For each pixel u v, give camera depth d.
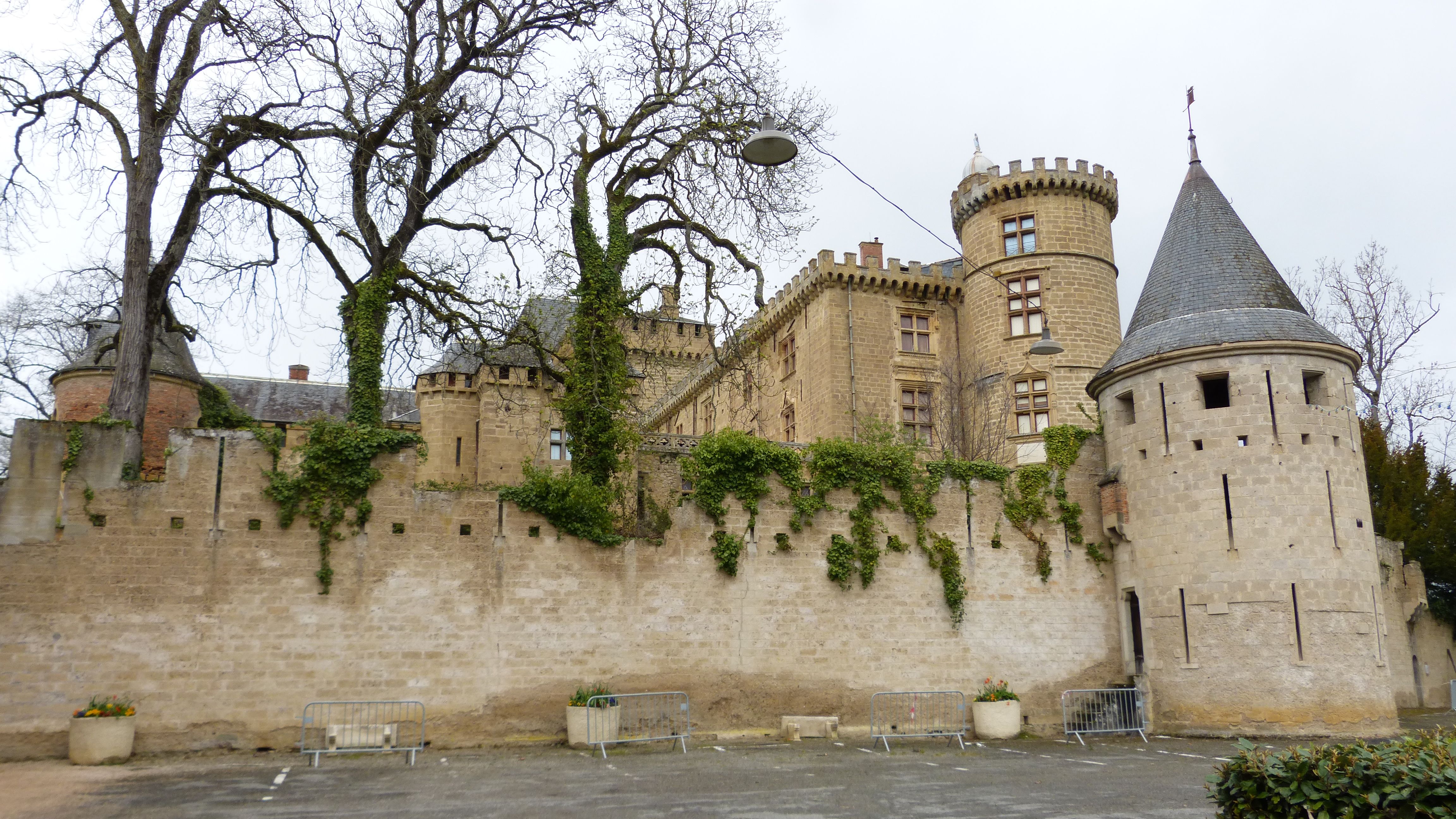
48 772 15.00
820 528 21.91
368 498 18.72
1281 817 8.26
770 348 44.97
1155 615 22.30
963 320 39.66
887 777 15.20
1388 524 32.69
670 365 48.38
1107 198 38.00
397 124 21.64
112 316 30.95
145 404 19.08
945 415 37.16
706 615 20.55
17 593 16.56
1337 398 21.92
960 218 39.50
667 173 24.27
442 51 21.77
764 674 20.73
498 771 15.55
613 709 18.67
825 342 39.00
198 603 17.41
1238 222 24.20
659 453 23.42
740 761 16.92
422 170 21.98
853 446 22.77
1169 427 22.42
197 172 19.80
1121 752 18.67
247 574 17.77
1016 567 23.25
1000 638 22.70
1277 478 21.16
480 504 19.34
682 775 15.19
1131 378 23.39
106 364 29.69
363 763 16.39
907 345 39.59
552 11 22.47
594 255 23.25
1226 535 21.34
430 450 34.97
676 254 24.91
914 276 39.56
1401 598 30.27
